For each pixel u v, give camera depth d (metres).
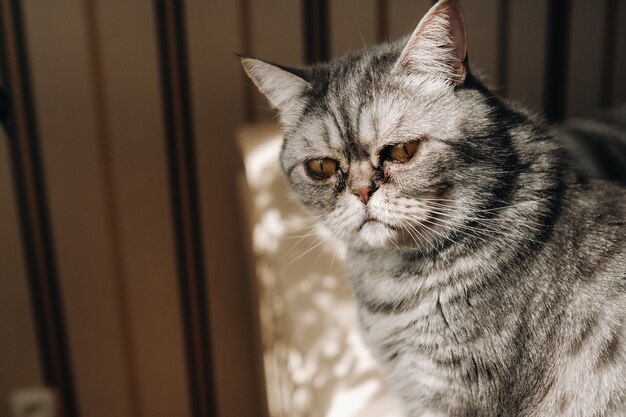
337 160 0.41
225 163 0.66
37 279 0.66
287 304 0.49
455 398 0.40
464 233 0.41
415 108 0.40
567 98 0.70
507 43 0.67
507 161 0.40
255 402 0.74
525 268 0.40
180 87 0.63
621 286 0.39
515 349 0.39
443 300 0.40
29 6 0.59
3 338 0.67
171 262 0.68
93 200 0.65
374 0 0.64
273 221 0.54
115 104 0.63
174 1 0.61
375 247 0.43
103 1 0.60
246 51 0.64
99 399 0.71
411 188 0.40
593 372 0.39
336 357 0.46
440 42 0.39
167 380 0.72
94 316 0.68
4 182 0.62
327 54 0.65
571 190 0.41
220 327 0.71
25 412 0.68
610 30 0.68
